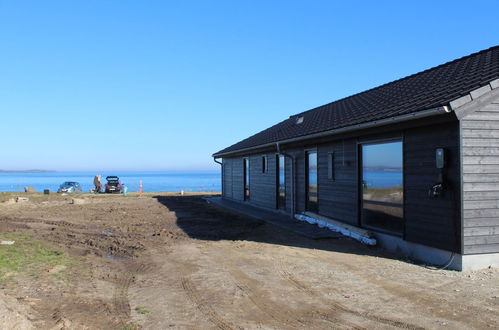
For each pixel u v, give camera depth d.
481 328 4.50
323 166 12.01
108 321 4.84
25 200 23.16
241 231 11.77
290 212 14.40
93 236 11.23
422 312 5.04
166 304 5.51
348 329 4.58
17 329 4.13
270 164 16.23
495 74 7.05
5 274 6.71
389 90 11.78
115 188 35.09
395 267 7.32
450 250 7.11
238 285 6.37
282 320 4.89
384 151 9.14
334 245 9.45
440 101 6.96
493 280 6.32
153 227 12.88
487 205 6.97
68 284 6.36
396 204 8.70
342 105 14.27
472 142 6.89
